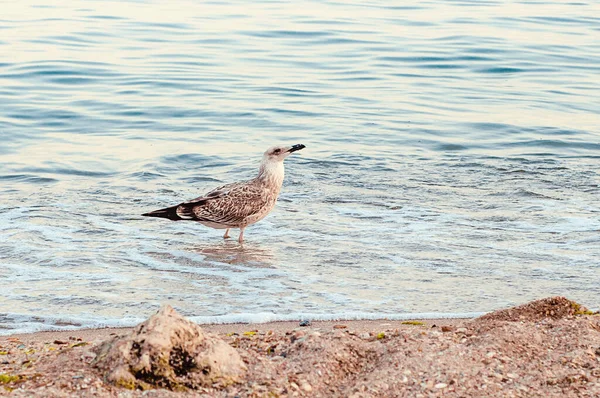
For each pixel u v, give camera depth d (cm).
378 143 1928
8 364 746
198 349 693
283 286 1094
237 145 1922
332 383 707
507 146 1920
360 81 2538
